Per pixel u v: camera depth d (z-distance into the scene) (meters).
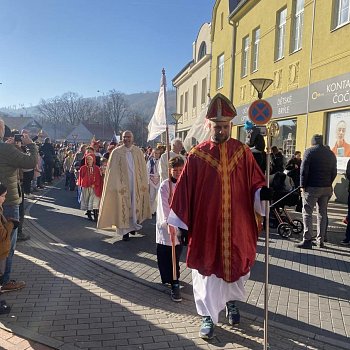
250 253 3.72
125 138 7.54
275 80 16.22
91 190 9.52
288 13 15.10
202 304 3.74
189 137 8.82
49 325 3.89
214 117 3.61
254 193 3.68
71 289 4.85
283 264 6.13
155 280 5.25
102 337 3.69
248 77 19.25
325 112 12.57
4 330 3.77
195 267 3.67
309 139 13.41
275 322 4.10
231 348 3.56
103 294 4.73
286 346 3.63
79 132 85.81
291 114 14.68
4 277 4.62
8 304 4.35
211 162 3.62
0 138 5.01
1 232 4.08
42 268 5.61
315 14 13.12
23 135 6.92
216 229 3.61
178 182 3.71
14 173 5.01
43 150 18.20
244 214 3.67
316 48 13.05
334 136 12.23
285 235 7.92
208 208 3.60
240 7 19.47
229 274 3.60
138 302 4.52
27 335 3.67
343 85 11.53
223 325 4.00
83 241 7.38
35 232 7.98
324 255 6.67
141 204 7.66
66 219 9.69
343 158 11.81
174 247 4.54
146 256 6.40
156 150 10.45
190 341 3.66
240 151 3.68
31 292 4.71
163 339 3.69
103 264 5.88
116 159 7.43
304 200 7.08
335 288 5.14
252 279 5.41
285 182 8.00
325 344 3.70
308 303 4.65
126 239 7.47
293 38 14.98
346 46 11.49
